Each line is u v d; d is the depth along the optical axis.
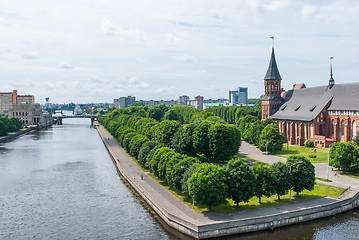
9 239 65.56
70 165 136.38
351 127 141.38
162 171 93.44
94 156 159.25
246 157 133.38
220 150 117.69
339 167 103.69
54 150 178.50
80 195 93.75
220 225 64.00
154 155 102.81
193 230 63.59
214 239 63.44
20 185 104.31
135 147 133.62
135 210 81.19
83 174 119.62
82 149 183.12
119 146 181.75
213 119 169.50
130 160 137.25
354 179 97.62
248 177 73.12
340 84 157.00
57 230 69.62
